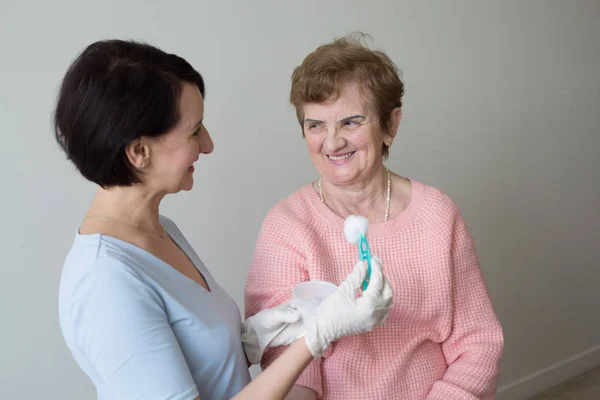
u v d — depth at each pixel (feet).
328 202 3.85
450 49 6.73
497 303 7.95
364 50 3.42
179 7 5.00
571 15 7.75
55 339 5.01
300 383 3.38
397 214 3.86
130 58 2.58
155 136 2.64
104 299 2.51
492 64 7.11
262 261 3.78
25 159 4.59
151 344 2.51
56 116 2.62
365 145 3.46
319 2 5.74
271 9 5.46
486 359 3.75
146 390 2.44
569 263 8.59
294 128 5.81
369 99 3.37
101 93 2.48
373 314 2.77
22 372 4.91
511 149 7.54
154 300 2.68
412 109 6.59
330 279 3.63
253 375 6.24
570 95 7.99
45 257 4.82
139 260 2.74
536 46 7.48
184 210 5.40
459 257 3.85
